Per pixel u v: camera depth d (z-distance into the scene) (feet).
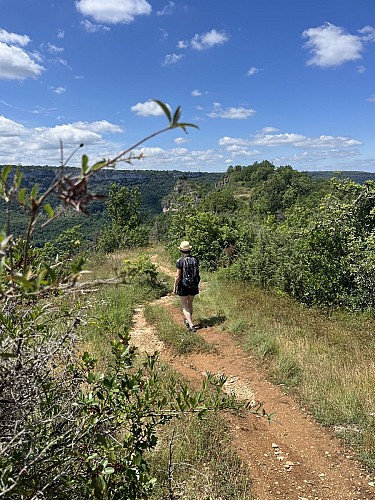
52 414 7.40
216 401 9.20
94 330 21.83
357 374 18.67
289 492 12.41
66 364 8.11
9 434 6.63
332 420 16.03
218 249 51.60
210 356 22.76
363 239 34.14
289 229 43.11
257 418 16.53
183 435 14.10
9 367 6.47
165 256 67.82
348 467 13.60
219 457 13.53
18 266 5.74
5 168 4.46
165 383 18.01
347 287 32.19
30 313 6.82
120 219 121.90
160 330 26.30
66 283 5.02
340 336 24.08
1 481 5.81
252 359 22.04
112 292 33.91
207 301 33.55
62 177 4.01
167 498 10.49
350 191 36.96
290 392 18.58
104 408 8.07
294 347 22.21
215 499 11.50
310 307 31.68
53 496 7.14
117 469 7.61
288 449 14.62
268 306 30.14
